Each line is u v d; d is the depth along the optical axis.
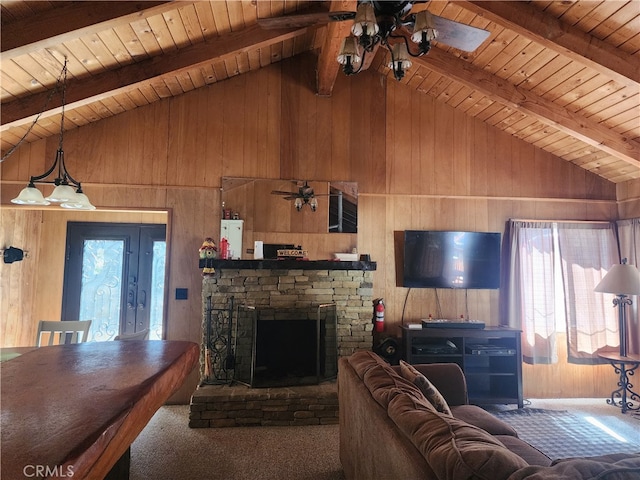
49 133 4.08
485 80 3.88
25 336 4.98
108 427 1.01
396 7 2.22
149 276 5.31
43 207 4.08
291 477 2.70
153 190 4.28
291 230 4.39
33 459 0.82
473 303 4.62
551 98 3.85
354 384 2.29
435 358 4.27
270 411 3.64
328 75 4.09
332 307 4.21
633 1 2.64
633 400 4.42
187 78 4.10
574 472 0.99
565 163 4.79
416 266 4.50
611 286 3.95
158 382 1.46
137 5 2.61
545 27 2.95
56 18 2.54
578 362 4.50
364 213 4.55
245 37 3.57
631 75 2.96
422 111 4.70
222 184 4.34
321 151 4.52
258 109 4.46
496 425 2.47
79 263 5.20
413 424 1.47
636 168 4.35
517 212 4.72
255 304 4.16
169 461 2.91
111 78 3.44
